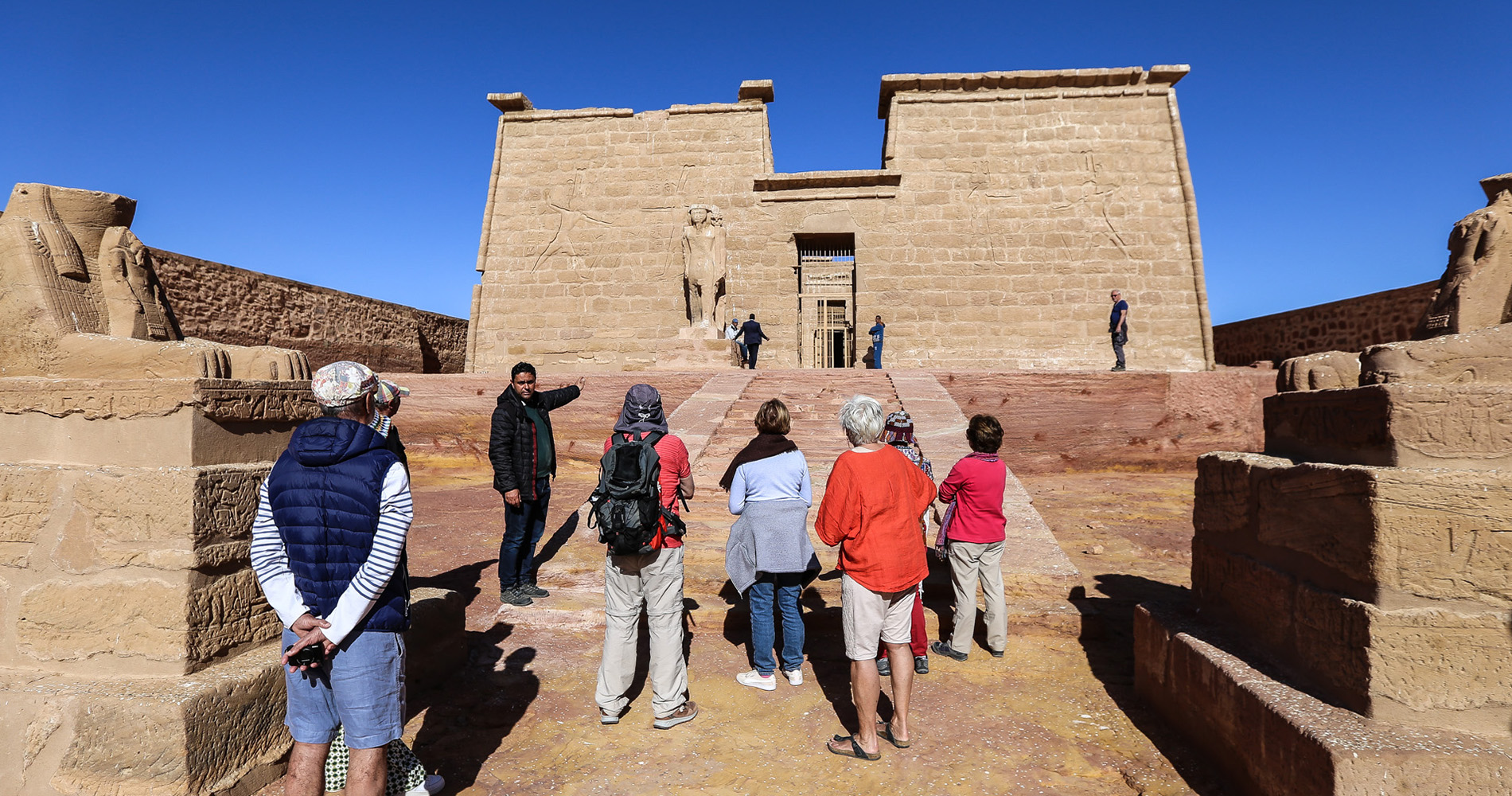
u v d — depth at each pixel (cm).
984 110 1770
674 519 336
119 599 266
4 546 277
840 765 306
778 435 384
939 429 843
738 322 1772
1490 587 231
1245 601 322
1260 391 1062
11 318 298
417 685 368
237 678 268
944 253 1742
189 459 269
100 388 278
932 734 332
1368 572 241
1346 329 1681
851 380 1104
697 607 484
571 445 1099
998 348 1716
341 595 208
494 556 620
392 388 314
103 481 270
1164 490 943
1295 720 239
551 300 1820
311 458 209
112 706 247
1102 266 1709
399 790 259
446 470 1078
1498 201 306
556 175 1850
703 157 1817
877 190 1759
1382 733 227
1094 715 353
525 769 302
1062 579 486
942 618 457
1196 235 1695
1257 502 316
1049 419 1095
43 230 307
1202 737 307
